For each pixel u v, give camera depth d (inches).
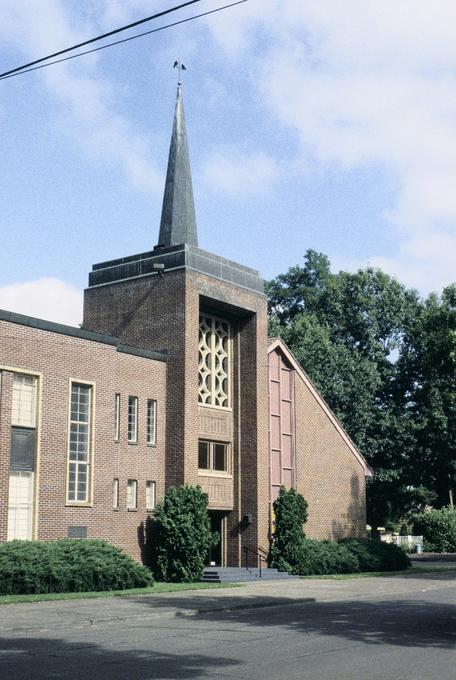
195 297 1395.2
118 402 1284.4
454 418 2439.7
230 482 1498.5
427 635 636.7
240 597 985.5
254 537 1467.8
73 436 1195.3
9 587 956.6
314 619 763.4
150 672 462.6
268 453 1539.1
